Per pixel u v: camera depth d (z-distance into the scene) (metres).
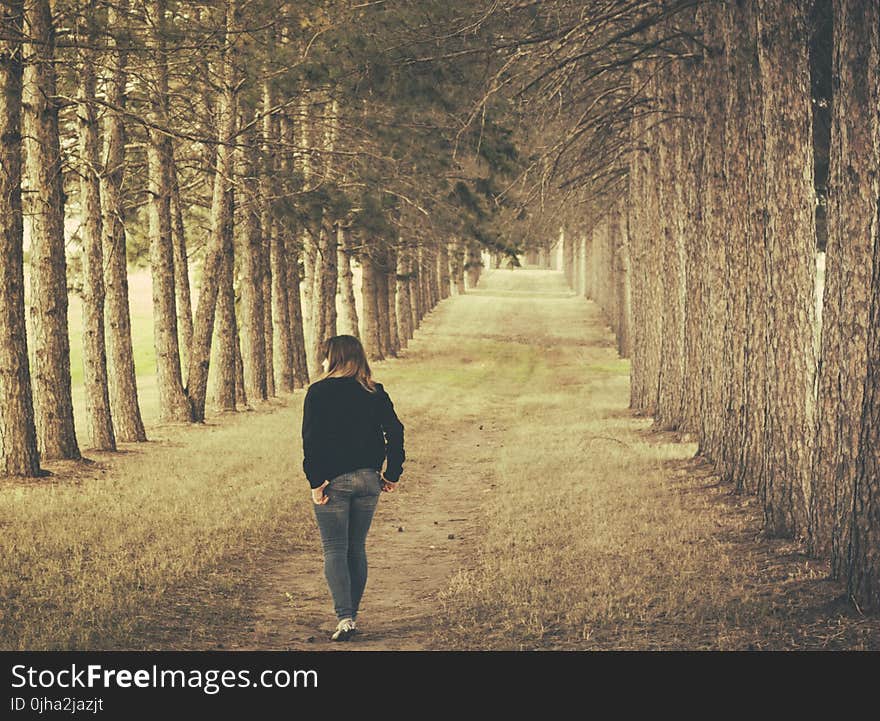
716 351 17.41
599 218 40.72
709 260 17.66
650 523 11.67
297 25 15.66
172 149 24.58
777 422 10.73
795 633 6.88
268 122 26.81
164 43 14.48
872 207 8.27
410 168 24.47
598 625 7.28
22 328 15.34
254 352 31.05
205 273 25.88
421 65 14.06
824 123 15.62
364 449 7.36
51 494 13.57
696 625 7.19
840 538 8.25
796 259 10.70
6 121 14.98
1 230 15.05
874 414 7.34
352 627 7.20
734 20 13.80
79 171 19.48
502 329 66.62
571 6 13.34
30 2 13.48
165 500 13.09
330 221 26.05
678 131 20.86
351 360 7.53
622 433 22.88
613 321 64.56
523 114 15.12
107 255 21.42
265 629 7.46
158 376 25.42
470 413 30.08
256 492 13.84
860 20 8.58
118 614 7.52
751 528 11.30
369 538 12.05
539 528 11.73
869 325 7.36
